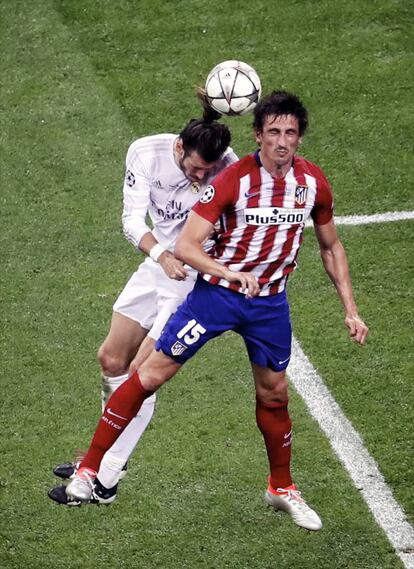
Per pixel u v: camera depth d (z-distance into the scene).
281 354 22.88
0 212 35.72
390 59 41.41
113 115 39.41
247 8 43.56
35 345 30.66
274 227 21.52
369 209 35.50
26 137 38.69
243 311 21.98
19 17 43.56
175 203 24.34
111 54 41.91
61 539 25.12
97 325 31.33
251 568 24.34
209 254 22.20
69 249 34.22
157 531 25.25
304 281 32.75
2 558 24.66
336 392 28.83
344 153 37.81
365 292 32.28
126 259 33.78
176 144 23.81
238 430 27.81
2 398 28.91
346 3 43.53
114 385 25.72
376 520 25.31
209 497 26.02
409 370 29.45
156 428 27.95
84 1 43.94
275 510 24.77
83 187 36.62
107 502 24.97
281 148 20.75
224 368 29.84
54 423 28.14
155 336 24.77
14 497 26.09
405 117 39.06
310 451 27.16
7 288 32.75
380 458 26.86
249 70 23.28
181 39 42.44
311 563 24.42
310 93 40.12
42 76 41.16
